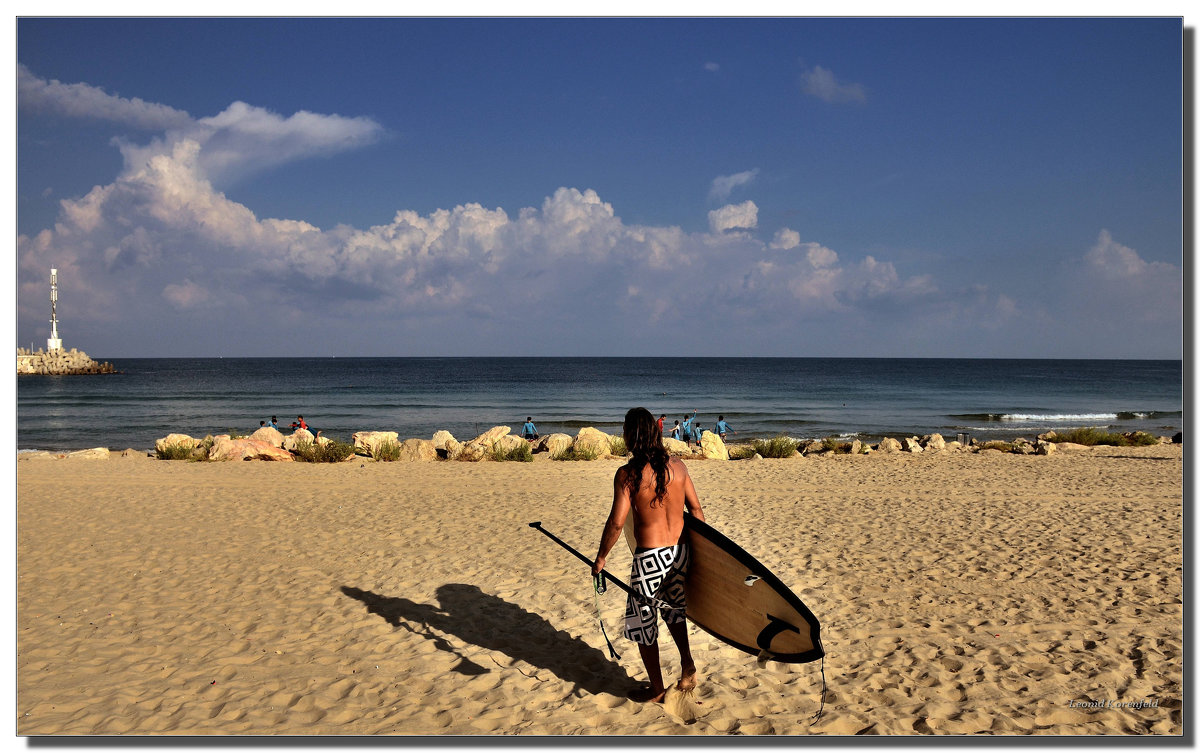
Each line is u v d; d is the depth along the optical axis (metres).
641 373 112.88
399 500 10.47
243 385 75.31
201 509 9.65
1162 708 3.67
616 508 3.83
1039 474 13.39
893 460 16.70
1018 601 5.46
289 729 3.55
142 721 3.66
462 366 151.62
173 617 5.29
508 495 10.98
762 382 85.94
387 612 5.39
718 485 12.03
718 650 4.62
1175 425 38.03
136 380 86.31
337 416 43.12
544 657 4.54
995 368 142.75
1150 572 6.21
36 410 46.22
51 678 4.21
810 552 7.16
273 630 5.02
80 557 7.03
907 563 6.66
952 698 3.83
